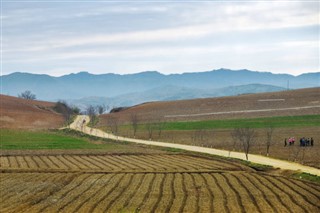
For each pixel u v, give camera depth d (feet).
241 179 262.47
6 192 233.55
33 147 442.91
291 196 215.72
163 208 193.06
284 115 621.72
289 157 343.05
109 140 507.71
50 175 287.89
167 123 647.15
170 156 378.32
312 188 236.22
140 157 375.04
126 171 300.61
